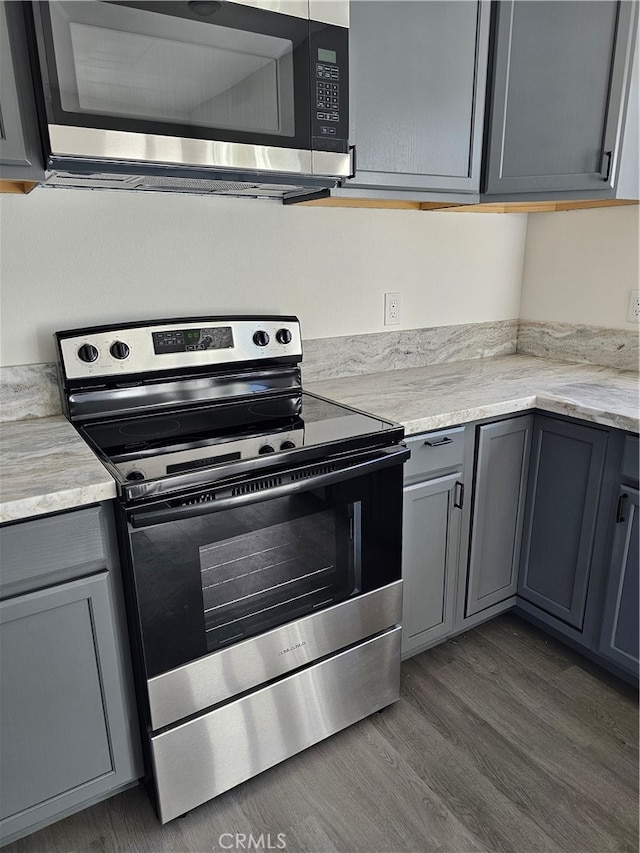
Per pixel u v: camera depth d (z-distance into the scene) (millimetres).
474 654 1971
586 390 1867
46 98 1103
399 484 1542
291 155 1387
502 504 1904
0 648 1147
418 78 1604
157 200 1639
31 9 1079
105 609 1250
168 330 1639
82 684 1268
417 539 1711
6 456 1299
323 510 1423
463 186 1798
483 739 1629
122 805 1458
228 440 1412
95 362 1544
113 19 1122
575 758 1564
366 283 2074
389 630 1671
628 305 2123
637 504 1611
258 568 1378
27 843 1359
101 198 1562
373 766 1547
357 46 1479
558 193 1793
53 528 1143
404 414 1604
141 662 1265
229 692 1389
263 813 1424
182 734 1334
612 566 1716
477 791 1473
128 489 1138
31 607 1152
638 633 1686
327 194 1590
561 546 1880
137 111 1188
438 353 2316
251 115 1314
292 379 1875
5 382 1534
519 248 2434
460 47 1654
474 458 1773
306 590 1469
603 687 1817
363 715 1672
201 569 1283
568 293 2316
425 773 1524
